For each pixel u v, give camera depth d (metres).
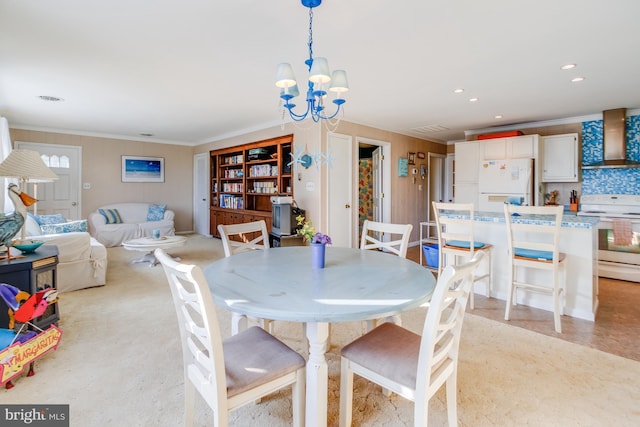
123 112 4.73
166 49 2.58
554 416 1.60
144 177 7.21
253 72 3.08
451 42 2.45
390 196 5.86
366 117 4.94
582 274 2.83
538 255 2.71
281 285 1.45
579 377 1.93
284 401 1.72
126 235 6.30
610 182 4.73
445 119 5.07
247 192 6.27
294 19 2.12
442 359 1.35
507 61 2.80
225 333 2.51
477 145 5.50
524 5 1.96
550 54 2.66
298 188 5.11
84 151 6.43
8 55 2.70
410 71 3.02
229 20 2.13
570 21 2.14
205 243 6.53
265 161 5.70
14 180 4.19
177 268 1.11
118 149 6.85
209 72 3.08
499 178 5.20
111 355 2.18
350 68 2.95
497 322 2.75
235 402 1.19
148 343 2.35
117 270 4.43
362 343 1.48
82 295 3.40
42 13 2.06
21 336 1.75
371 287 1.42
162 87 3.54
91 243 3.93
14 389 1.80
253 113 4.77
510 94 3.76
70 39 2.41
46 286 2.38
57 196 6.16
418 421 1.22
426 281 1.51
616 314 2.94
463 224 3.09
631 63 2.85
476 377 1.93
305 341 2.13
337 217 5.03
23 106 4.39
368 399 1.75
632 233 4.02
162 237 4.94
